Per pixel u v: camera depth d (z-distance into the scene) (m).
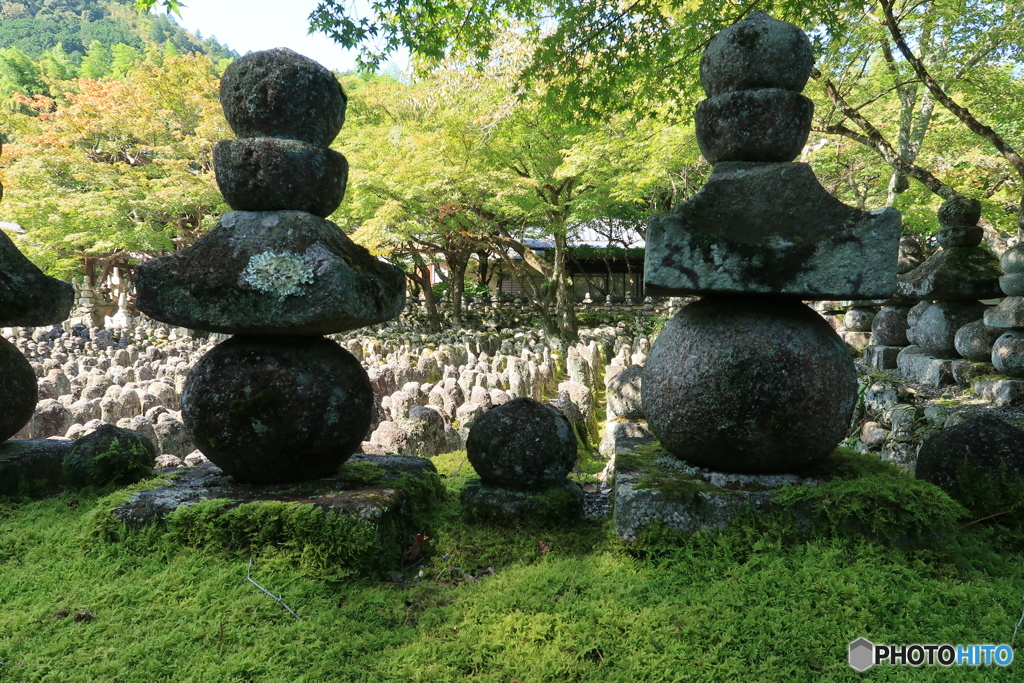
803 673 2.34
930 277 6.88
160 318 3.32
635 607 2.76
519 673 2.38
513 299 31.23
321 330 3.44
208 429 3.38
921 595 2.69
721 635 2.55
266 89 3.48
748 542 3.04
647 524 3.20
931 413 5.57
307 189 3.54
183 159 21.83
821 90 9.86
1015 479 3.37
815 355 3.17
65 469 4.27
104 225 19.83
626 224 26.14
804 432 3.17
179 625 2.64
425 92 16.22
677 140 11.55
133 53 36.00
